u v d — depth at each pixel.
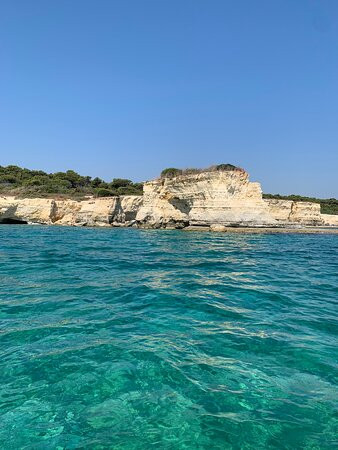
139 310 7.50
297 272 13.40
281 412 3.79
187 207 44.53
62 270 12.87
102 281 10.78
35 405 3.90
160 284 10.40
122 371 4.66
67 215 54.84
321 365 4.88
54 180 84.06
